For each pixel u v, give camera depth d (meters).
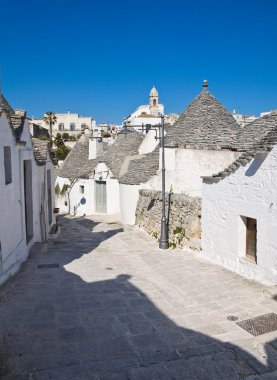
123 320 6.90
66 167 33.97
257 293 8.34
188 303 7.93
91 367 5.18
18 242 10.68
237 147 14.14
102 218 25.89
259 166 9.15
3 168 9.17
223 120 17.31
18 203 10.70
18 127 11.21
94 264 11.57
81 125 91.00
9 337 6.07
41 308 7.39
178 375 5.02
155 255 13.16
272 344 5.92
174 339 6.10
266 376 5.04
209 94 18.34
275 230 8.69
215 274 10.12
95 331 6.37
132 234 18.36
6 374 4.96
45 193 15.68
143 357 5.48
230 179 10.40
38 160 14.20
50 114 68.62
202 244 12.27
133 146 30.33
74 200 31.19
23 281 9.20
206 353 5.62
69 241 16.38
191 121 17.53
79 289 8.77
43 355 5.49
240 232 10.13
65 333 6.26
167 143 17.14
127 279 9.88
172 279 9.88
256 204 9.31
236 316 7.11
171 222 15.15
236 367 5.24
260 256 9.22
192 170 16.12
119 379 4.91
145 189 20.22
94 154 31.88
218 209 11.12
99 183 29.03
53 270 10.46
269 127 14.16
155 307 7.65
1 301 7.70
